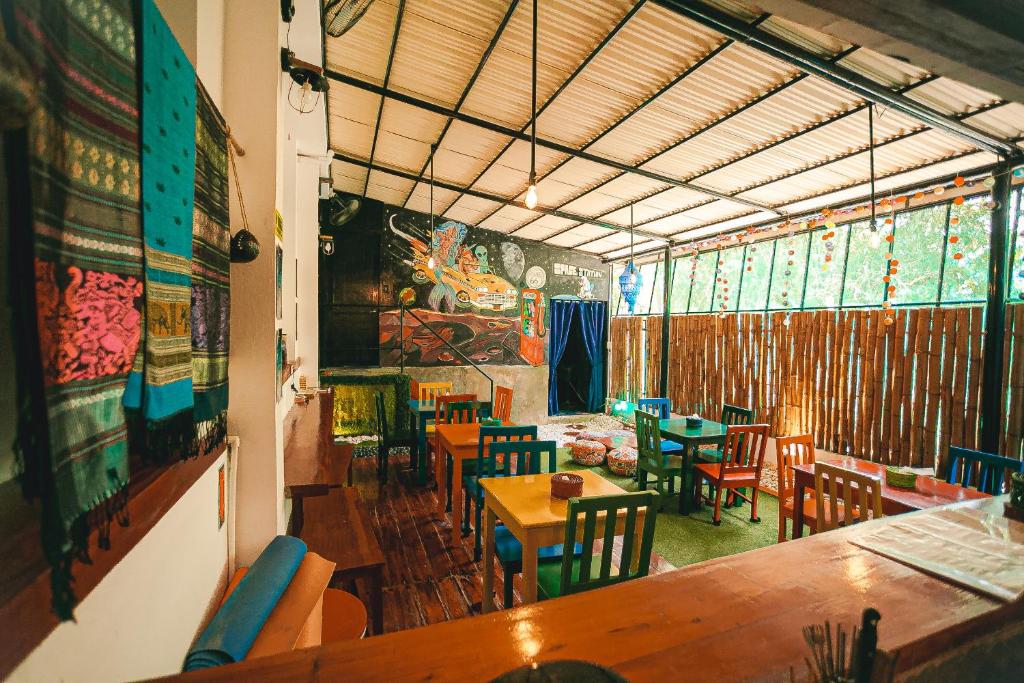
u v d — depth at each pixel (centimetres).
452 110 459
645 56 341
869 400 509
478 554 345
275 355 206
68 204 65
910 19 198
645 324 873
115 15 79
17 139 56
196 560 149
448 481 518
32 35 57
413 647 86
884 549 138
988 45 210
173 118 101
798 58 294
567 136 475
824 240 531
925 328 461
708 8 271
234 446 196
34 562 64
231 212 201
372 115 498
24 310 57
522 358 888
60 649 76
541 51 355
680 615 102
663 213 653
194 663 108
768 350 632
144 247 87
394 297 787
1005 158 369
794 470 333
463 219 817
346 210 675
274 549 166
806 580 119
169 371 98
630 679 80
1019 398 387
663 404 595
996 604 110
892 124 361
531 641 90
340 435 695
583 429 823
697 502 461
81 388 67
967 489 289
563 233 821
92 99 71
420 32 358
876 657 60
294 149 450
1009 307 393
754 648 91
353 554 221
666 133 437
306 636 135
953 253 425
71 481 64
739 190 531
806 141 405
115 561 85
